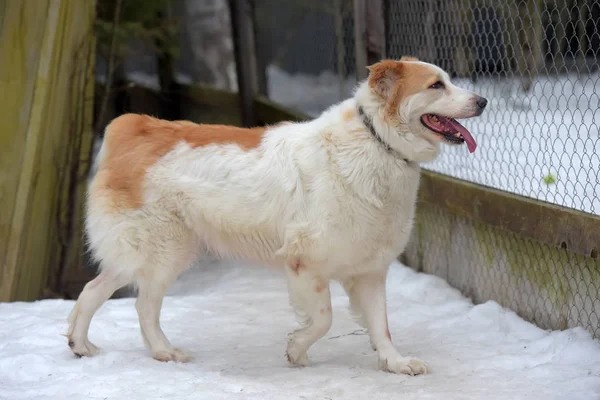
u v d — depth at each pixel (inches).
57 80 218.1
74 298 233.8
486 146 220.5
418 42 217.9
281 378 174.2
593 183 192.7
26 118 213.3
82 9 225.6
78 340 181.5
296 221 176.1
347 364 179.8
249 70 287.9
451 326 191.8
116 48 318.0
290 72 396.5
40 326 192.2
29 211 214.4
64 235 230.2
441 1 215.8
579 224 177.0
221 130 182.2
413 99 173.3
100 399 168.2
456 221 206.4
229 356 183.3
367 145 174.9
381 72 173.6
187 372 176.4
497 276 196.9
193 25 371.9
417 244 219.0
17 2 212.1
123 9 317.1
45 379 175.2
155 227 181.0
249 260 183.5
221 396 168.6
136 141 183.0
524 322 188.5
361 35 222.2
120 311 201.5
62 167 226.1
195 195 180.1
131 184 181.2
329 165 175.5
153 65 419.5
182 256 182.7
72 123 227.3
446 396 167.0
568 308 182.7
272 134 180.4
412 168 176.6
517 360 176.9
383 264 177.8
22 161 212.8
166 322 197.6
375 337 178.1
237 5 285.3
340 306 203.6
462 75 217.3
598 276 177.2
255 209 178.2
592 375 169.8
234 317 200.2
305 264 176.6
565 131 219.6
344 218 174.7
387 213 175.5
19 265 213.5
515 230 188.2
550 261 185.3
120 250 181.3
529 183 197.6
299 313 177.8
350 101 178.7
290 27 393.7
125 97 351.6
